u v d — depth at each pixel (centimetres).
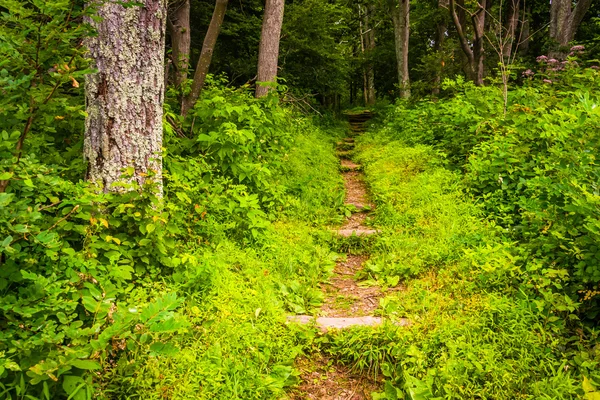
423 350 308
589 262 302
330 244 551
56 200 277
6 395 209
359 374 319
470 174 585
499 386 265
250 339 316
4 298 225
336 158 1008
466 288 372
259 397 278
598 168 361
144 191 345
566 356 279
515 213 501
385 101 2266
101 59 349
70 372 226
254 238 477
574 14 1197
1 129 302
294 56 1511
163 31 377
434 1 1727
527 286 334
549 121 505
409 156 797
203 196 462
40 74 289
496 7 1452
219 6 591
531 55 1833
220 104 630
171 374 265
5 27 292
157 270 341
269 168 687
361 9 2553
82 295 258
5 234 228
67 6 283
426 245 477
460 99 855
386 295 418
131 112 360
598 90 704
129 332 224
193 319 313
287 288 421
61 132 421
